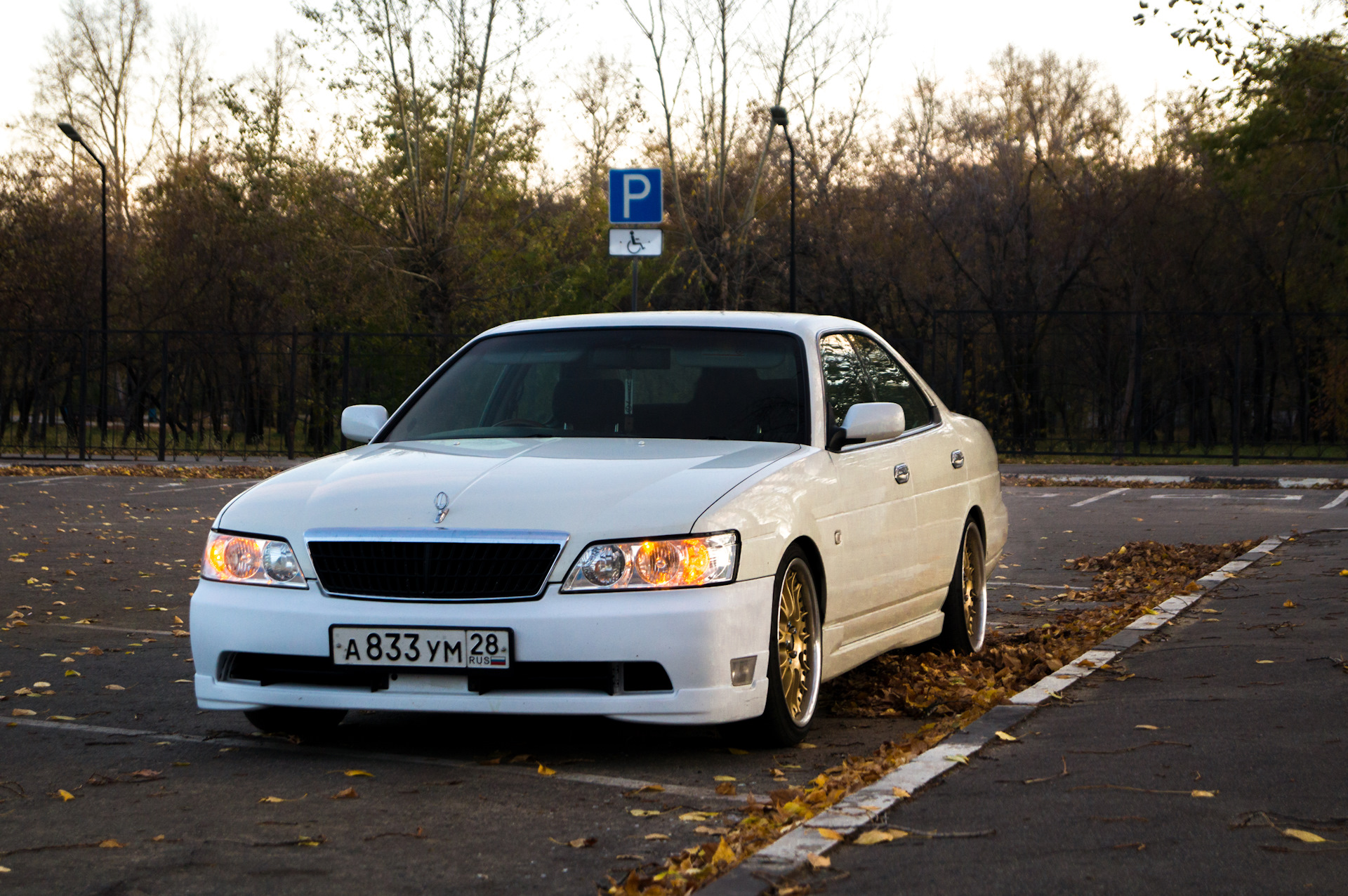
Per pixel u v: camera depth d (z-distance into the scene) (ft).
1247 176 126.72
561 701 14.66
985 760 14.32
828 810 12.33
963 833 11.62
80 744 16.74
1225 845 11.19
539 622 14.55
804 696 16.81
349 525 15.33
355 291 119.75
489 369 19.95
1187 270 147.54
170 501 62.39
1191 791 12.87
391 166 114.21
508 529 14.84
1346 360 99.55
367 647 14.92
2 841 12.39
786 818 12.52
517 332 20.63
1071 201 143.54
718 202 121.80
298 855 11.96
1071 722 16.24
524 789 14.35
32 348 112.27
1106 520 51.85
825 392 18.84
